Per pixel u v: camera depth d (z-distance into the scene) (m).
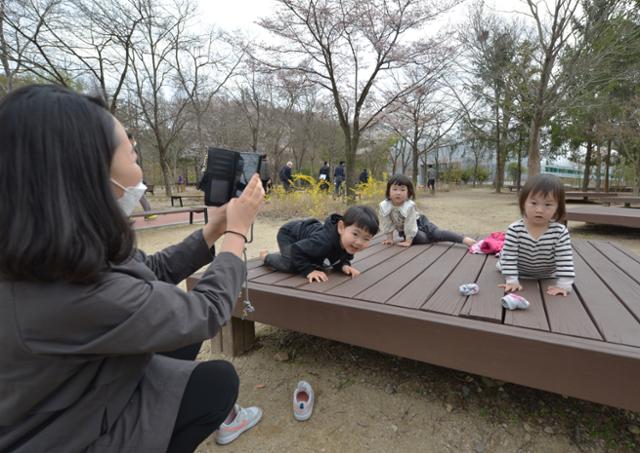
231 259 1.03
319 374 2.07
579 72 9.95
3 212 0.66
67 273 0.68
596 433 1.58
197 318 0.87
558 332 1.43
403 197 3.33
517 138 20.88
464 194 20.12
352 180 10.85
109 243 0.75
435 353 1.58
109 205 0.74
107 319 0.74
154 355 1.10
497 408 1.75
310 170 24.78
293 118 20.70
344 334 1.79
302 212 9.00
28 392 0.73
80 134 0.71
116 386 0.87
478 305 1.74
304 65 11.06
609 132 14.83
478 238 3.59
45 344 0.70
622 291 1.94
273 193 10.94
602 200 10.80
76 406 0.80
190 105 18.09
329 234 2.24
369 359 2.22
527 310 1.68
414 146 18.52
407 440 1.57
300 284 2.12
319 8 9.70
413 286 2.08
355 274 2.31
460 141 25.25
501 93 13.16
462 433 1.60
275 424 1.69
